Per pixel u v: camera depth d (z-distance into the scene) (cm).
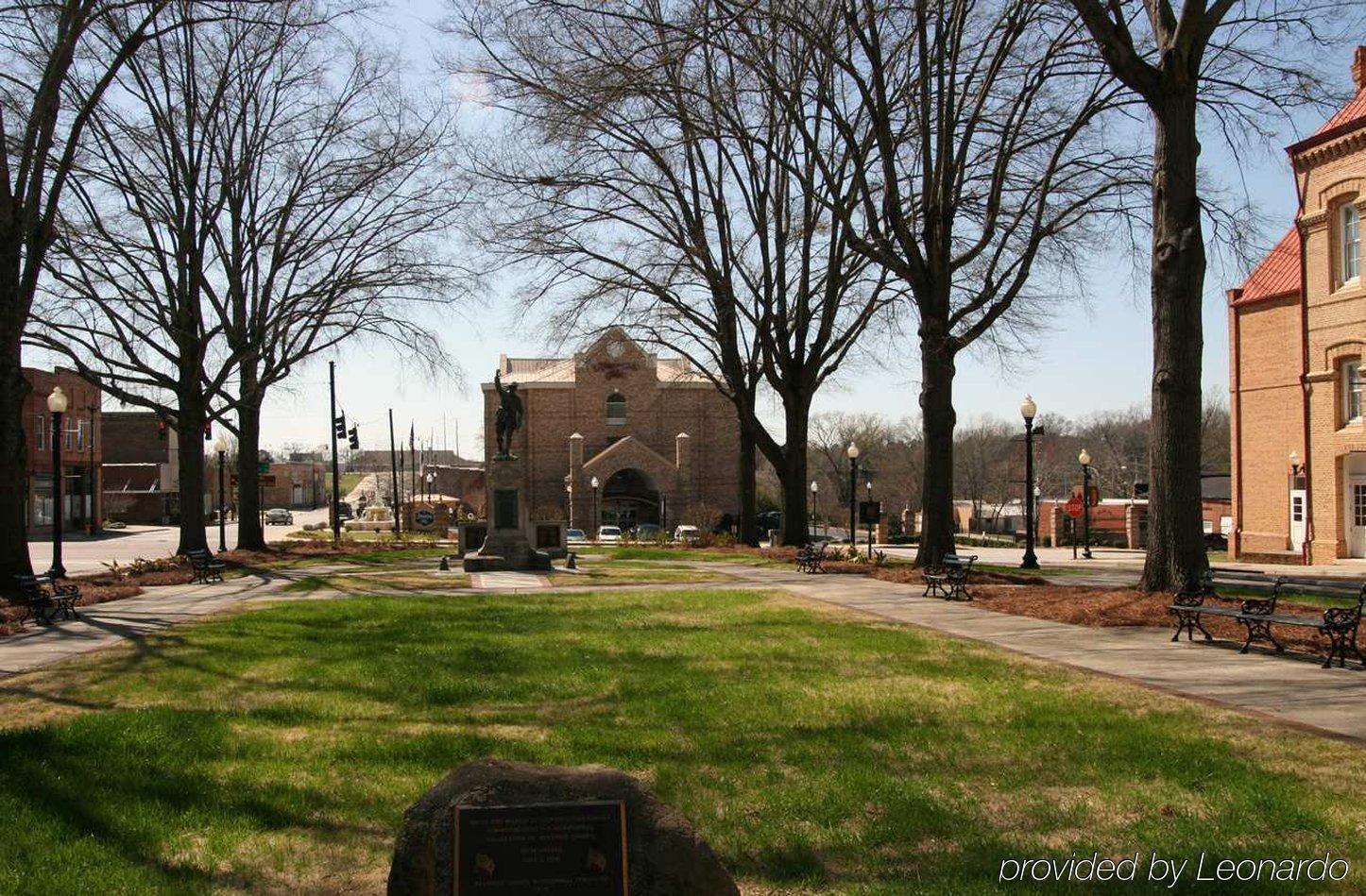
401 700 953
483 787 428
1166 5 1591
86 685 1056
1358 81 3256
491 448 6912
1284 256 3606
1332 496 3116
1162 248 1605
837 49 2273
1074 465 10119
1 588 1884
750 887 517
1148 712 855
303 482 14362
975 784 668
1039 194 2359
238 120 3123
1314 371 3173
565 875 418
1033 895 493
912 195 2564
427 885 418
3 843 575
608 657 1188
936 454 2317
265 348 3253
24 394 1959
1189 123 1583
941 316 2264
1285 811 592
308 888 528
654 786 667
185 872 540
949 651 1216
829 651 1214
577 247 3012
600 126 2494
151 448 9031
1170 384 1609
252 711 906
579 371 6850
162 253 2977
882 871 532
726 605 1772
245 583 2409
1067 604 1611
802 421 3331
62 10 1875
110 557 4084
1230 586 1781
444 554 3591
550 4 1939
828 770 699
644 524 6888
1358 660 1103
